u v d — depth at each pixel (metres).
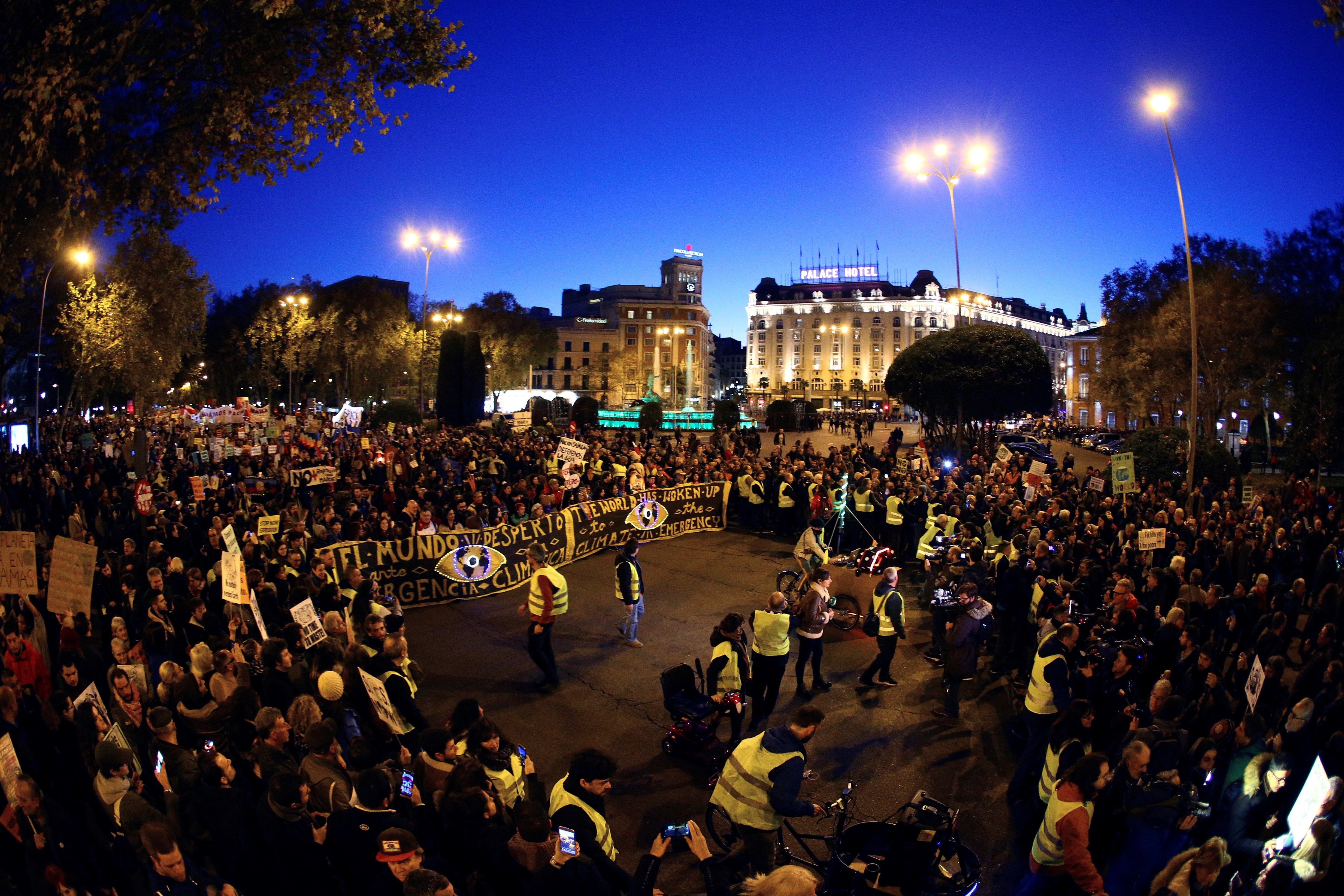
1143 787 5.52
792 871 2.94
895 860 5.24
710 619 13.10
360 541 13.28
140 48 9.88
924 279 131.25
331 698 6.63
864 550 14.23
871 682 10.27
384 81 11.34
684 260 148.12
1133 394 44.56
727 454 27.42
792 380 130.25
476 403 48.62
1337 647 8.56
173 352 41.00
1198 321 34.94
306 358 61.94
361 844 4.62
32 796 4.29
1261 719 6.24
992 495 18.33
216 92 10.67
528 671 10.69
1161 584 10.45
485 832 4.66
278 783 4.82
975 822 7.08
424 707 9.44
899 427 64.00
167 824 4.62
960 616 9.11
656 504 19.61
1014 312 147.62
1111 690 7.42
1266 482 33.56
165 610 8.57
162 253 38.91
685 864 6.41
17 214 9.84
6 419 31.31
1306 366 27.47
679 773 7.93
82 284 37.28
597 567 16.69
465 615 13.30
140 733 6.29
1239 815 5.82
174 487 19.02
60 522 18.14
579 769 4.77
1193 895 4.77
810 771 7.99
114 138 10.70
